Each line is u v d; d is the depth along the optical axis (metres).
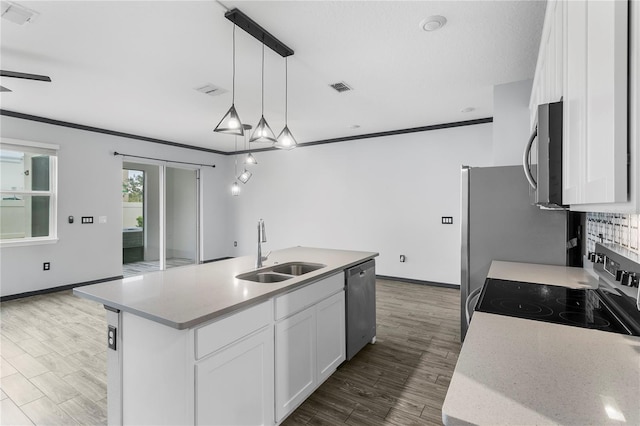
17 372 2.46
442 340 3.07
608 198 0.65
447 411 0.67
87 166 4.89
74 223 4.76
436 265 4.93
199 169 6.71
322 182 5.98
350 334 2.63
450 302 4.19
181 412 1.39
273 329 1.83
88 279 4.92
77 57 2.66
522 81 3.16
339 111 4.16
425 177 4.98
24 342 2.97
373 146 5.43
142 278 2.12
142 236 5.91
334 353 2.43
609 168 0.65
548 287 1.69
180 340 1.39
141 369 1.54
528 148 1.17
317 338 2.21
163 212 6.07
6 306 3.96
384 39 2.39
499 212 2.51
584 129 0.81
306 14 2.09
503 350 0.96
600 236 1.86
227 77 3.07
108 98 3.65
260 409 1.72
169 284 1.95
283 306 1.90
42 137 4.42
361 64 2.79
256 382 1.70
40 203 4.49
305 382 2.09
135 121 4.64
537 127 1.04
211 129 5.11
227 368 1.54
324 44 2.46
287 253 3.19
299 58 2.68
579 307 1.37
